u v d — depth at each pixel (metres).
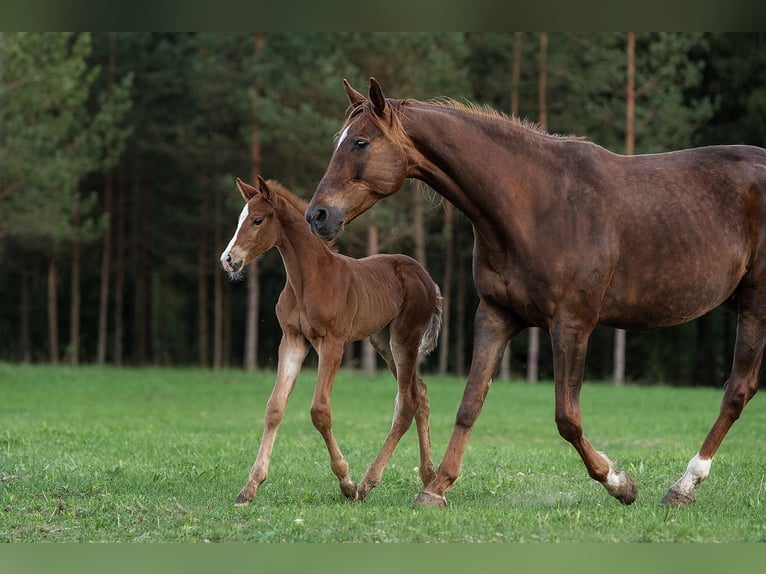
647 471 9.56
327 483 8.83
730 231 7.47
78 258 35.59
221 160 32.62
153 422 16.25
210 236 37.97
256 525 6.79
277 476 9.07
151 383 25.42
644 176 7.40
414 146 7.13
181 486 8.41
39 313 41.72
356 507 7.45
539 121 28.97
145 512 7.23
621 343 28.11
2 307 41.66
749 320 7.68
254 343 30.30
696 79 26.89
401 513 7.04
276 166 32.03
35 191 25.86
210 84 30.14
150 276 39.50
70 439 12.19
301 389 23.94
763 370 30.97
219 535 6.51
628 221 7.20
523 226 7.06
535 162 7.21
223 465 9.74
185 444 11.84
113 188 38.47
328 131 26.36
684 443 13.70
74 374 26.94
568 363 7.05
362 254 32.50
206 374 28.19
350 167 6.95
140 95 35.47
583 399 22.16
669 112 26.25
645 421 17.59
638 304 7.32
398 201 27.67
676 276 7.29
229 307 38.94
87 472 8.98
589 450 7.20
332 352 7.95
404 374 8.55
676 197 7.35
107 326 42.53
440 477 7.32
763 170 7.63
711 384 33.75
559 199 7.14
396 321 8.73
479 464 10.00
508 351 32.38
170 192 36.66
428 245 36.38
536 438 14.88
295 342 8.09
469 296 39.03
